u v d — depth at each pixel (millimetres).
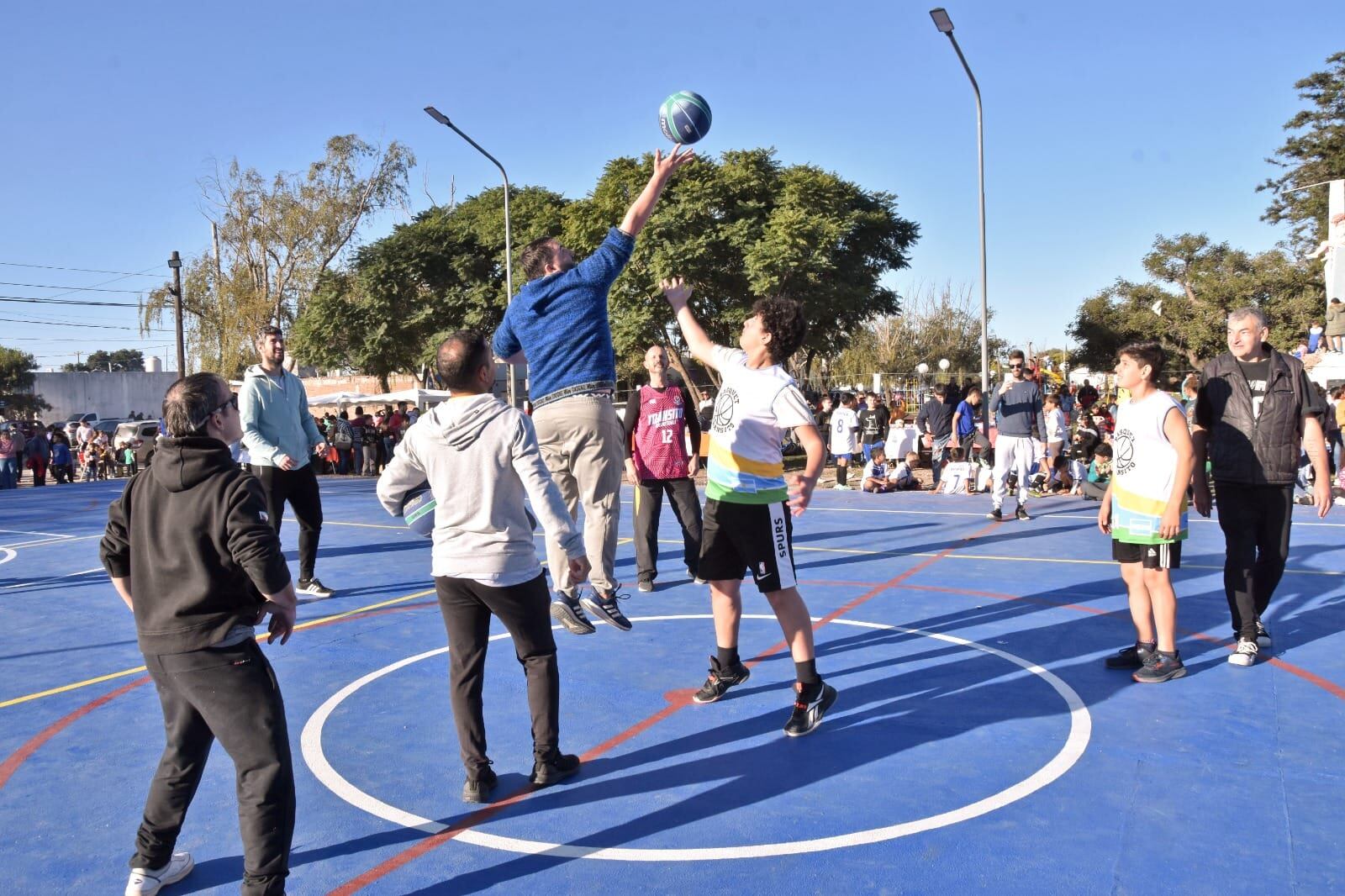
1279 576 5270
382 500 3701
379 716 4594
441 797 3672
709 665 5109
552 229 37531
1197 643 5656
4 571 9219
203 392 2889
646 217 4738
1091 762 3885
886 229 37156
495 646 5844
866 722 4414
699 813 3490
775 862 3113
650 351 7371
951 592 7219
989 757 3953
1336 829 3273
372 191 42281
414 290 41156
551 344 4848
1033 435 11281
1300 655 5359
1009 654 5484
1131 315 49844
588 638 6000
